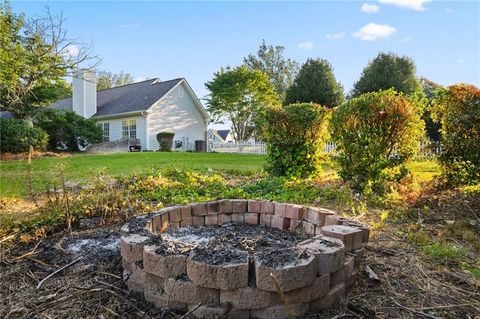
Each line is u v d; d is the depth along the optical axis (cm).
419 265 227
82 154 1483
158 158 1188
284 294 154
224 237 255
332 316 164
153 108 1894
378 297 184
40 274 214
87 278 207
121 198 371
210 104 2298
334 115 534
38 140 1411
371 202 420
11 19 1114
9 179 590
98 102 2294
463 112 435
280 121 636
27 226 293
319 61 2011
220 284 154
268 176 665
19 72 1128
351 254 197
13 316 167
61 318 165
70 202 350
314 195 458
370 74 1931
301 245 177
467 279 205
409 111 479
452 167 463
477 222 329
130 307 173
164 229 270
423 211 376
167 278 166
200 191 488
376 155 480
